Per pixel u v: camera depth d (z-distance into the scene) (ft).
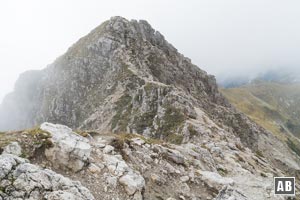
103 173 68.80
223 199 81.66
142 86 374.84
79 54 549.95
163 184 79.61
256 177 130.93
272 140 570.05
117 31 522.88
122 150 84.94
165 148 98.12
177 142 231.71
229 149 188.24
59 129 74.13
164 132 279.28
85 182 64.44
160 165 87.97
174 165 93.20
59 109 512.22
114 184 66.74
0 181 51.06
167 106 312.91
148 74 440.86
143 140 98.32
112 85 435.53
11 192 50.42
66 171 65.16
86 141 79.05
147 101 344.08
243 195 87.10
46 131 70.23
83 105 478.59
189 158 107.55
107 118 382.42
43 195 52.42
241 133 465.47
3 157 55.11
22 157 61.98
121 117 360.28
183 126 257.34
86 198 56.80
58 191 53.88
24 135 67.05
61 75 562.25
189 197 79.15
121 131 334.24
